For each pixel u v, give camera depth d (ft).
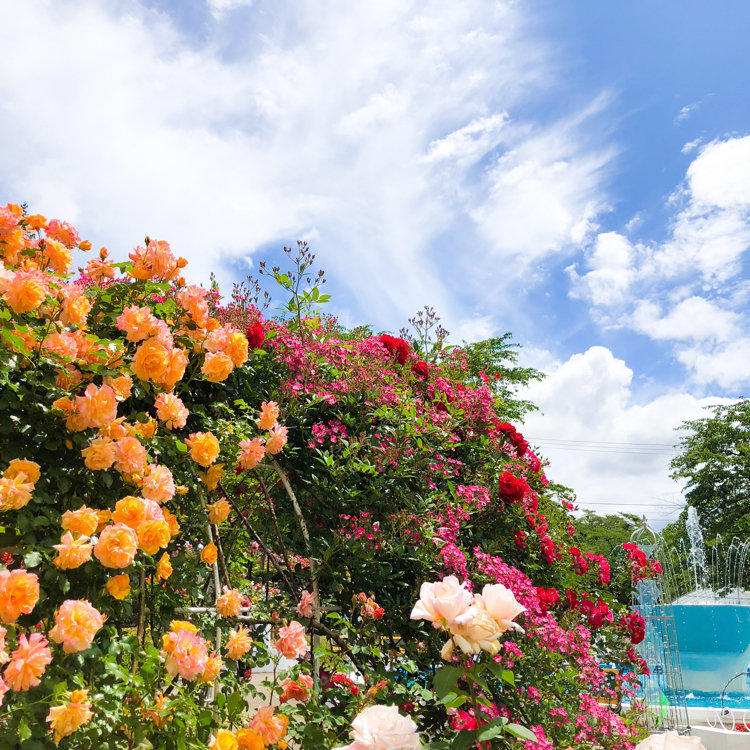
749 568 53.01
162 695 6.35
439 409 13.15
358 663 8.74
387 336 13.58
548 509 15.31
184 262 8.02
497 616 4.24
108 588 5.96
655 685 18.45
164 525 6.05
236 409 9.57
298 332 11.19
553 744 9.95
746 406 63.98
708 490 61.77
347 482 10.28
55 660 5.51
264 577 10.11
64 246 7.73
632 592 19.48
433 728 9.20
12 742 4.91
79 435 6.37
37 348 6.40
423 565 9.90
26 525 5.67
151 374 6.93
